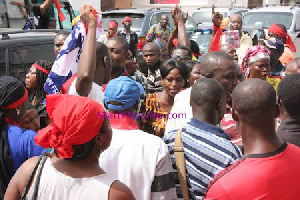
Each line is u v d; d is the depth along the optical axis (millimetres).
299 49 9250
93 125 1598
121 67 3635
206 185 2051
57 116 1590
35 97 3506
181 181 2102
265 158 1673
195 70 3637
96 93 2531
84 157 1639
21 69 4555
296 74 2250
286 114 2256
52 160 1671
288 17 11461
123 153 2059
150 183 2037
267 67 3613
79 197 1573
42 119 3111
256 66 3613
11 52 4473
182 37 4902
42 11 6812
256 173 1636
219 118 2232
